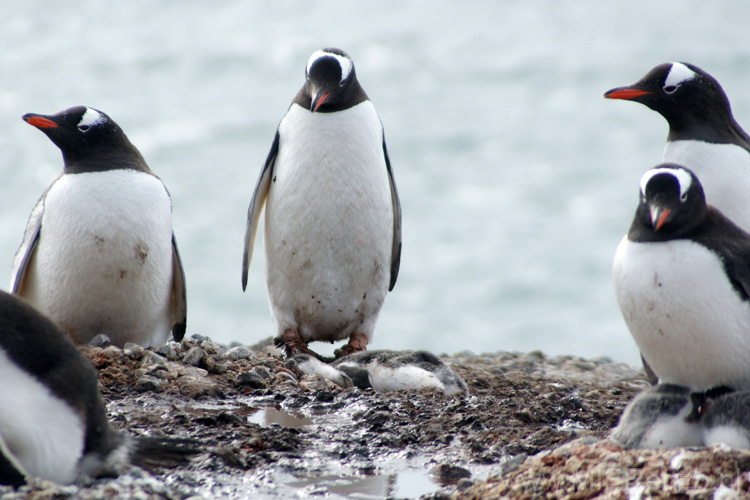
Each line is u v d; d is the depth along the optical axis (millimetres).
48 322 7066
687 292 8164
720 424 7555
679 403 7938
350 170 13008
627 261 8508
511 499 7230
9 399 6684
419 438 9359
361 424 9781
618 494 6938
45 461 6887
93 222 11500
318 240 13164
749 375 8383
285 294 13672
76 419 7008
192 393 10641
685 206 8266
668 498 6785
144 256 11812
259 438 8969
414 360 11766
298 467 8414
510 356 17500
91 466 7207
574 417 10438
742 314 8156
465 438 9398
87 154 11812
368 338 14195
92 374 7254
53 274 11766
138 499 6984
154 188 11930
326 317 13750
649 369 10000
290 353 13453
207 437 9016
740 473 6938
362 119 13102
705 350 8305
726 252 8156
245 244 13766
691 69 12016
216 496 7637
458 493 7527
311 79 13094
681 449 7355
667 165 8500
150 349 11875
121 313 12102
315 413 10281
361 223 13211
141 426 9281
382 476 8273
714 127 12000
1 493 6629
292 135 13188
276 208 13359
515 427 9781
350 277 13492
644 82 12188
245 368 11758
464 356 17281
